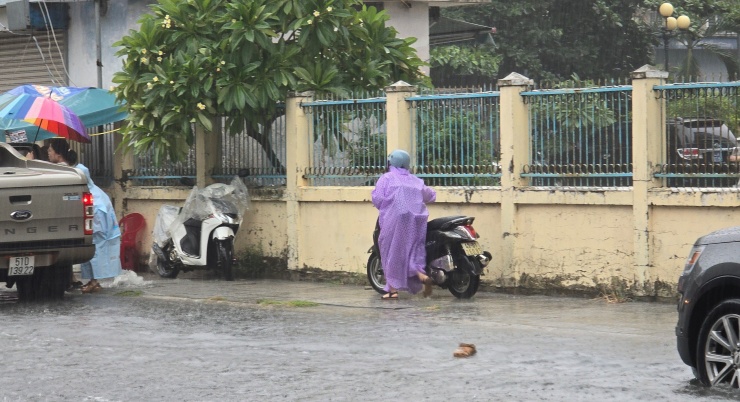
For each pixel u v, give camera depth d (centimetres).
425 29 2578
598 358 1145
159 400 977
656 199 1534
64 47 2494
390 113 1811
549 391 983
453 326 1385
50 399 993
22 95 1945
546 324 1390
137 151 1952
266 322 1451
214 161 2102
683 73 3997
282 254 1994
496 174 1709
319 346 1245
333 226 1912
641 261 1555
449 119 1764
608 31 3922
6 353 1234
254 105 1900
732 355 958
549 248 1658
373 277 1762
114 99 2148
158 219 2075
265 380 1054
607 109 1588
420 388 1005
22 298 1777
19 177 1664
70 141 2370
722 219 1479
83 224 1717
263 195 2006
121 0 2359
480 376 1058
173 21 1931
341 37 1981
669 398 944
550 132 1655
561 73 3903
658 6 3912
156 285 1936
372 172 1862
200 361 1162
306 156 1953
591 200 1599
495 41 3759
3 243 1644
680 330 1005
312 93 1944
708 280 973
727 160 1483
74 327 1426
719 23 4031
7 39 2619
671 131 1535
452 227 1653
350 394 984
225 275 1978
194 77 1900
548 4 3819
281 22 1923
